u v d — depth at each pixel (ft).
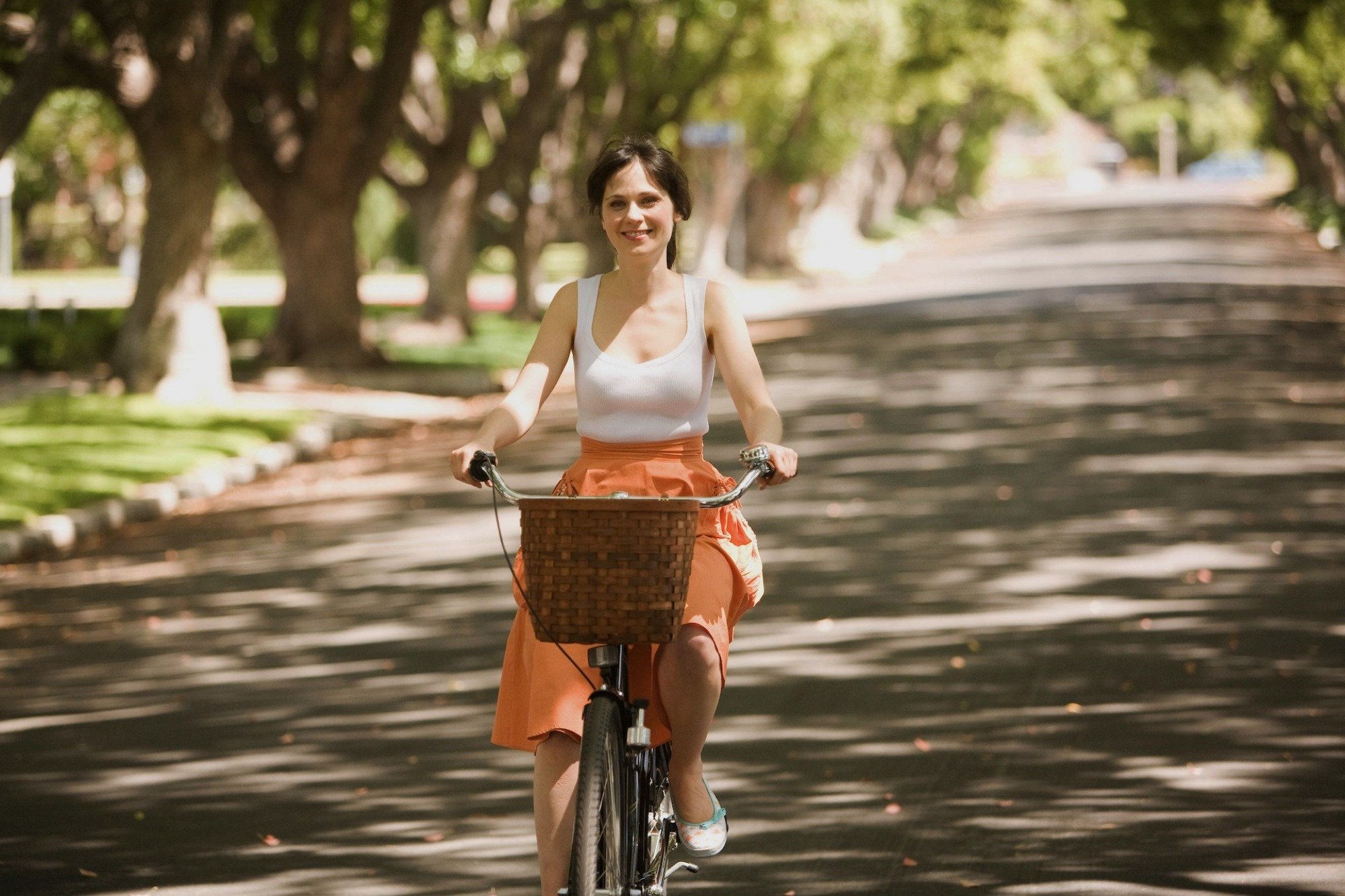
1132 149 629.51
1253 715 30.55
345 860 24.64
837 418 78.33
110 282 223.51
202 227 91.04
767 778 27.81
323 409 89.97
